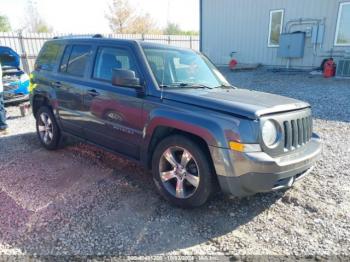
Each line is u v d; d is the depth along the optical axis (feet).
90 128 13.74
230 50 55.16
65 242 8.73
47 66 16.65
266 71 48.11
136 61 11.79
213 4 55.31
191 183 10.21
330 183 12.53
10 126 22.18
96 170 13.98
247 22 51.55
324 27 42.88
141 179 13.03
